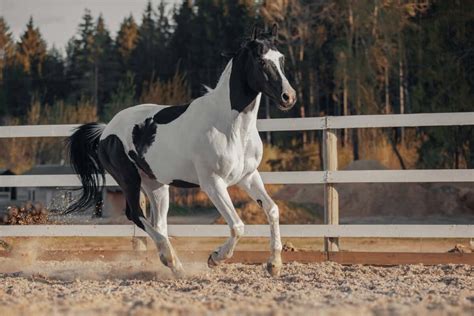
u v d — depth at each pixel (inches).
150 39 2122.3
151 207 354.3
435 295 269.3
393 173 371.9
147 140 333.4
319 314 224.1
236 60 308.2
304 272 343.6
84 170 369.1
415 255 371.9
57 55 2305.6
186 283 315.9
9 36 2305.6
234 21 1910.7
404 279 319.3
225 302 249.3
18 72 2209.6
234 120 307.7
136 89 2001.7
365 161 1016.9
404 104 1419.8
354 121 376.2
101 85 2133.4
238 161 309.9
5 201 1002.1
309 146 1439.5
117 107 1589.6
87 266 378.9
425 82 1100.5
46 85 2203.5
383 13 1228.5
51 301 259.4
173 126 325.7
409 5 1248.8
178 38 1993.1
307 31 1649.9
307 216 900.6
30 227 410.0
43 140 1604.3
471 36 1074.7
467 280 310.7
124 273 349.4
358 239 665.0
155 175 335.3
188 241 650.8
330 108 1726.1
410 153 1277.1
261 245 634.8
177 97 1571.1
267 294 274.1
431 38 1093.8
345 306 241.0
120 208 973.2
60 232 406.6
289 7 1665.8
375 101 1264.8
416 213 924.0
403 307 237.5
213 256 316.2
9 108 2138.3
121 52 2150.6
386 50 1258.6
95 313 230.2
